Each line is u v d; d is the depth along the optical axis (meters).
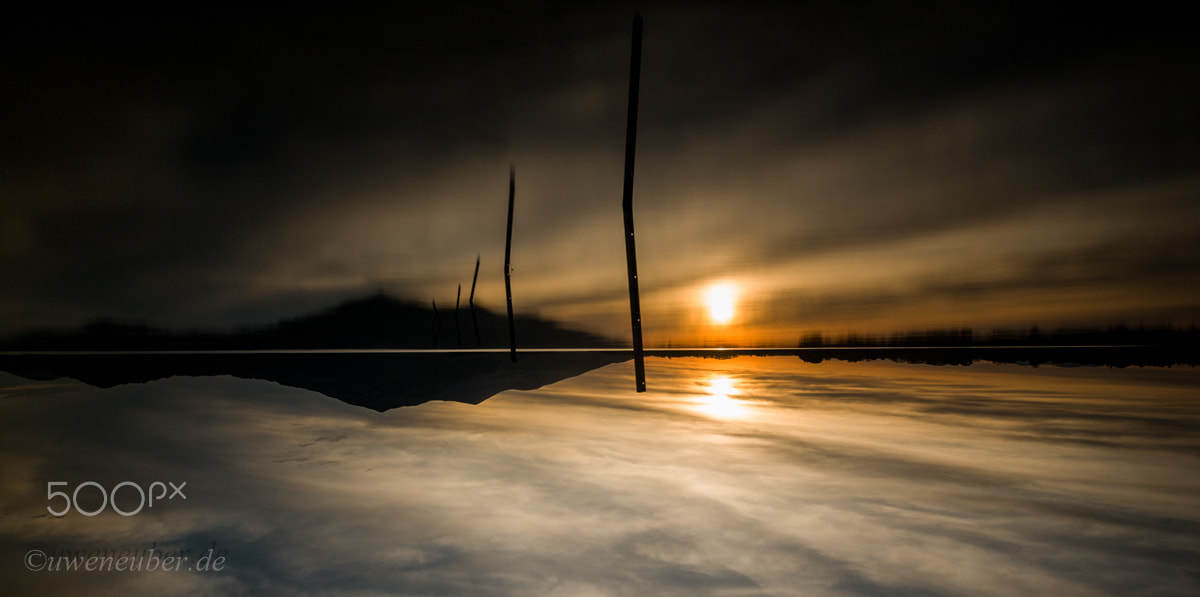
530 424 4.44
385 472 3.14
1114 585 1.92
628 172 6.50
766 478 3.10
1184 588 1.90
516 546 2.21
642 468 3.26
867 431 4.34
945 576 1.99
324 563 2.05
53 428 3.86
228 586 1.89
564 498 2.75
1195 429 4.46
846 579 1.97
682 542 2.26
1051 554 2.16
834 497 2.80
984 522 2.49
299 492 2.80
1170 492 2.90
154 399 4.69
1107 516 2.57
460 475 3.10
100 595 1.82
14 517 2.44
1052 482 3.07
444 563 2.06
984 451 3.74
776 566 2.06
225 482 2.94
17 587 1.87
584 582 1.93
